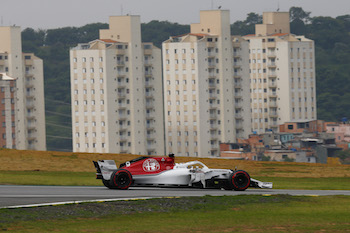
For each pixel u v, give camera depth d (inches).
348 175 7342.5
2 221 3245.6
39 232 3095.5
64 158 7544.3
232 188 4579.2
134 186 4517.7
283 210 3791.8
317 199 4220.0
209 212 3693.4
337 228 3299.7
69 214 3481.8
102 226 3267.7
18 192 4220.0
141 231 3179.1
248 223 3403.1
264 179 6412.4
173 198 3978.8
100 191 4328.3
